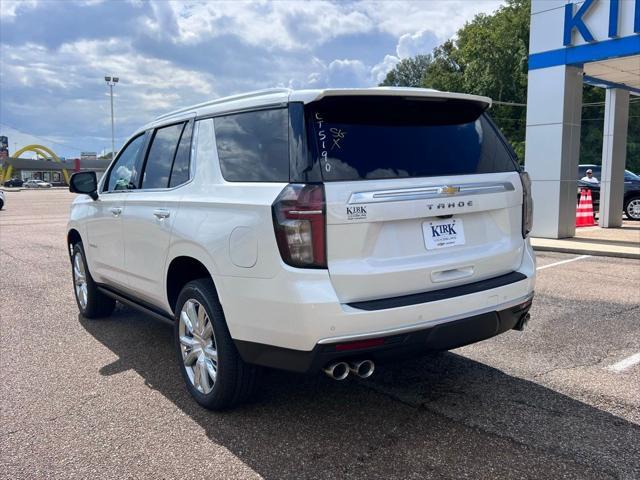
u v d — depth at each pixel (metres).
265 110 3.38
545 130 11.94
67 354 4.94
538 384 4.07
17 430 3.51
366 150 3.18
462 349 4.84
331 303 2.93
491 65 43.19
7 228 17.19
